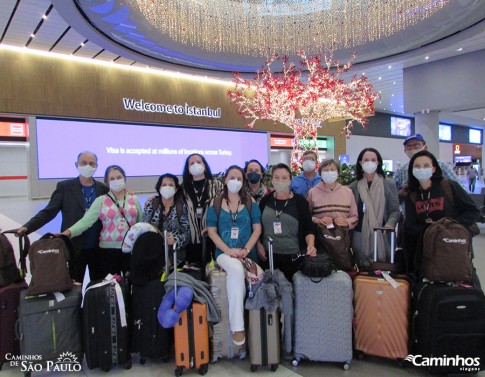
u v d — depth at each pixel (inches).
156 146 584.7
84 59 509.7
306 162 136.3
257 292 89.1
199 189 117.6
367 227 107.3
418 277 94.2
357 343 92.4
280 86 209.9
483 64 436.8
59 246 93.3
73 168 502.3
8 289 91.4
